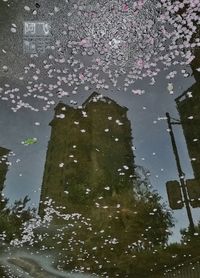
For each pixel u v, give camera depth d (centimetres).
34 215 711
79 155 673
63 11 648
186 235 710
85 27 641
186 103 630
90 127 658
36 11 649
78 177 678
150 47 629
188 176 644
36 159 663
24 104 638
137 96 641
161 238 738
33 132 650
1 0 654
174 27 635
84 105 645
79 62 631
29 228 752
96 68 629
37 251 834
